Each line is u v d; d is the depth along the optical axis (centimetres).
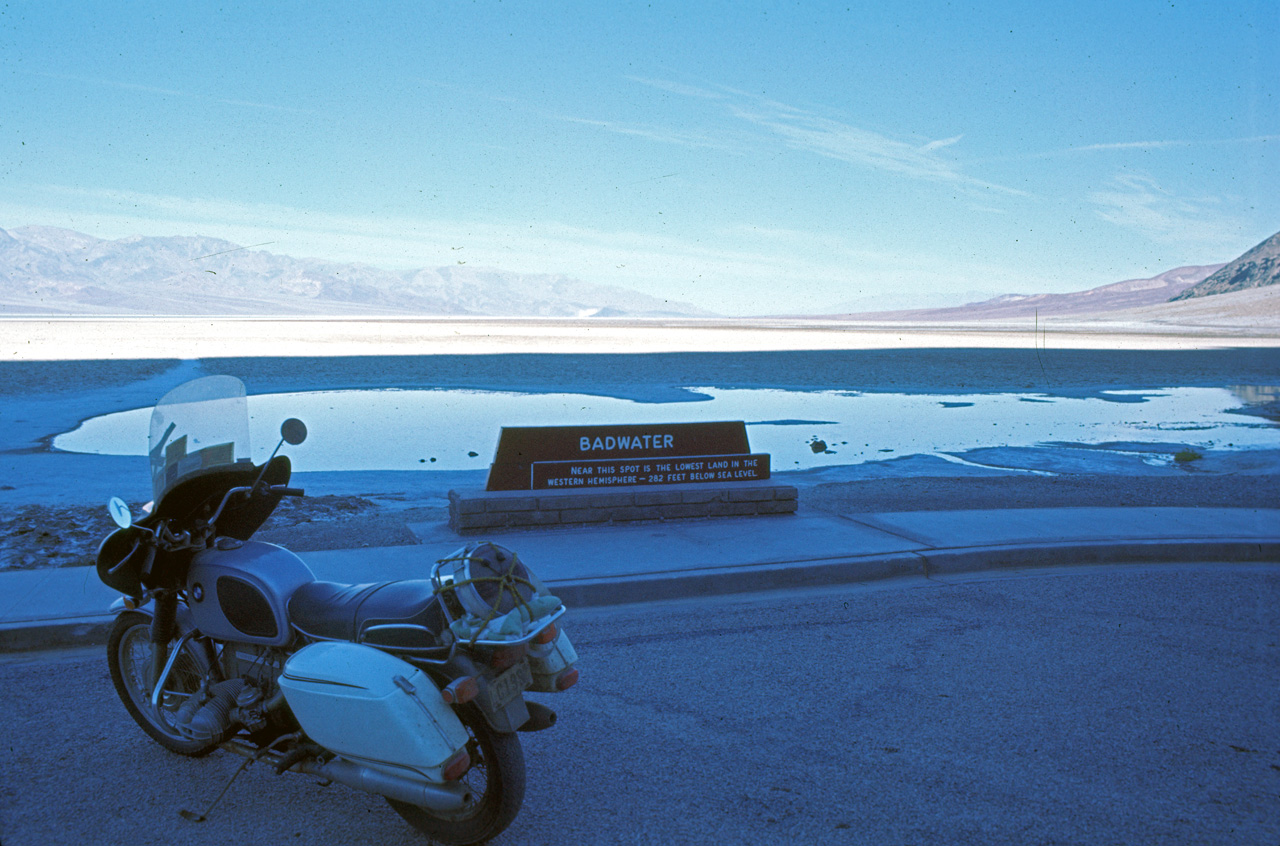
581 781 434
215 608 421
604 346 6075
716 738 480
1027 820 400
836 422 2209
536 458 948
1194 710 515
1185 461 1596
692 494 964
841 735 483
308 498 1123
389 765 360
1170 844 382
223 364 3831
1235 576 808
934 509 1059
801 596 741
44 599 656
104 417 2081
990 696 534
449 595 369
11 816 398
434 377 3362
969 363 4719
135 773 441
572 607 710
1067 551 851
